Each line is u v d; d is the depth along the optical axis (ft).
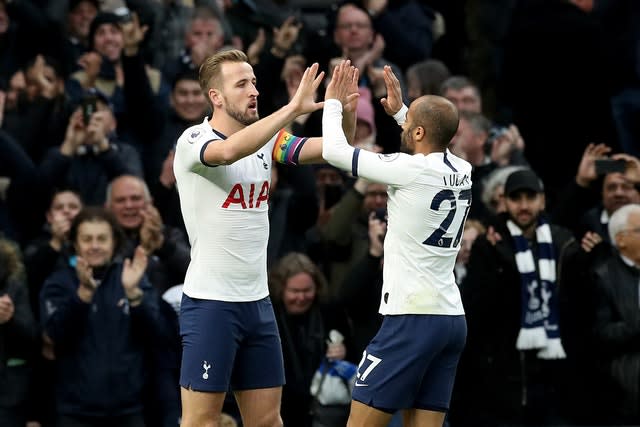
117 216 65.57
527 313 62.80
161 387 61.41
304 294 61.16
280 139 47.93
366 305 61.31
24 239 68.85
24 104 73.10
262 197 47.21
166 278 63.72
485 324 62.59
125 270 59.98
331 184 70.18
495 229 63.72
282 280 61.21
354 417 48.24
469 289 62.18
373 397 47.57
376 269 61.11
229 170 46.19
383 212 63.31
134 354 60.59
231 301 46.70
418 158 46.93
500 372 62.69
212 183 46.32
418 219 46.91
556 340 63.21
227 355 46.68
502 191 67.05
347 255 64.85
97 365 60.03
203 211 46.62
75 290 61.11
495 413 62.85
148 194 66.44
